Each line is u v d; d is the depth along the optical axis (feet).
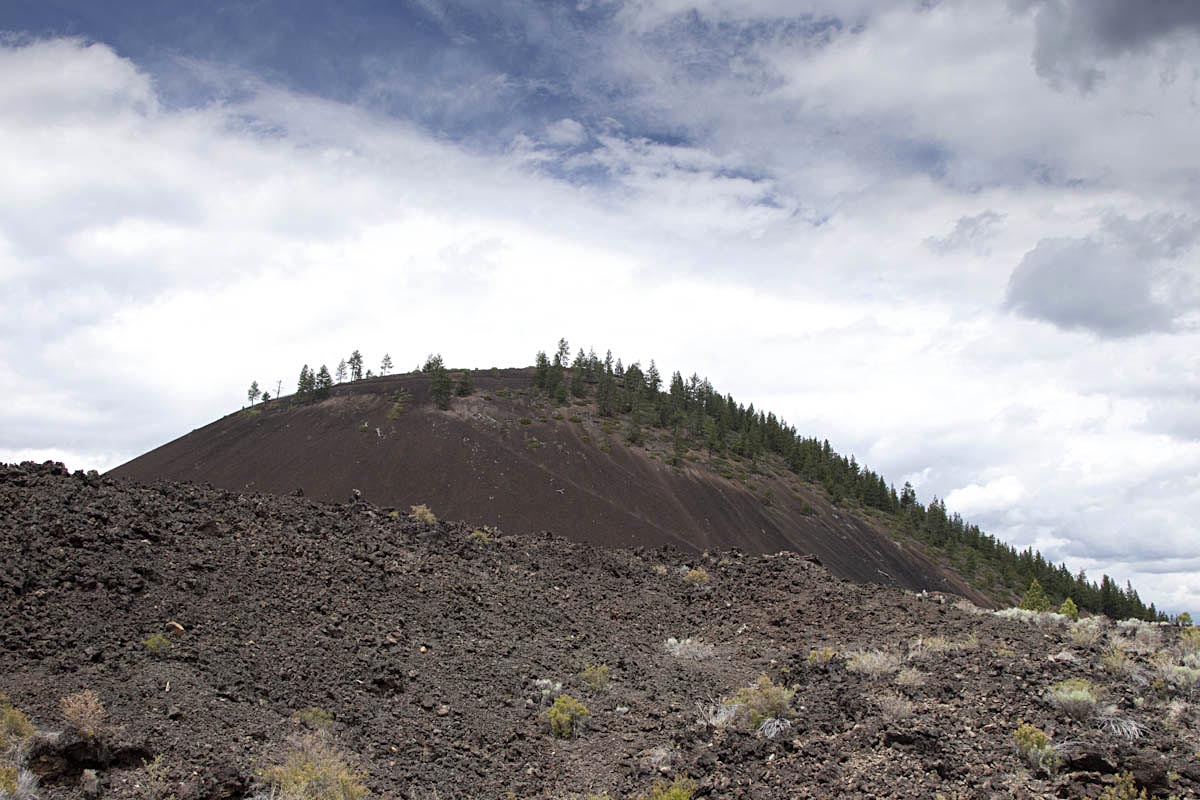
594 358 598.75
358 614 48.37
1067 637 54.34
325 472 362.12
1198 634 50.01
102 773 27.73
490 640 50.62
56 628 36.83
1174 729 33.53
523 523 331.16
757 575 78.69
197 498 61.46
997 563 456.45
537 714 41.73
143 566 44.98
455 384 484.74
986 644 52.80
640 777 34.78
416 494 346.54
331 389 475.31
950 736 33.86
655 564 81.41
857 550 390.83
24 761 26.37
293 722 34.40
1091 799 27.32
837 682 44.21
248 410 452.35
